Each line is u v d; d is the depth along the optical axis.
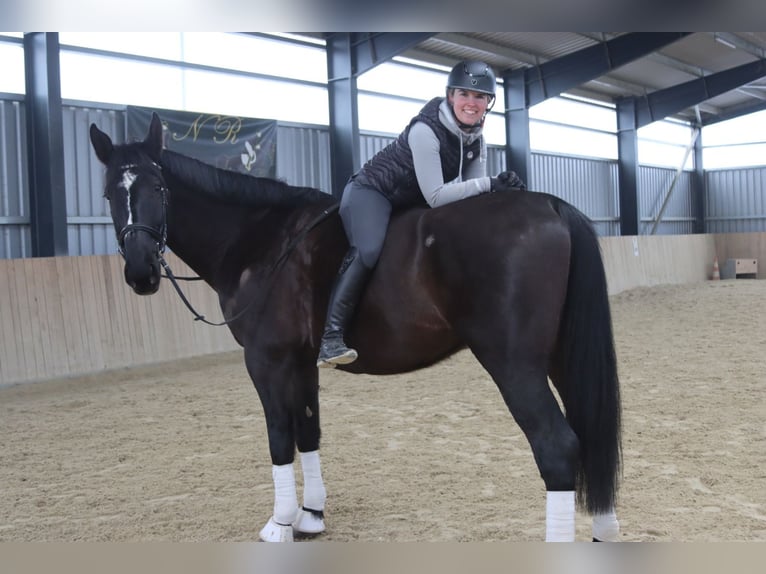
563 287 2.54
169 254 8.68
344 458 4.41
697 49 16.36
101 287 7.97
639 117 19.48
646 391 6.07
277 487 3.05
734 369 6.84
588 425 2.50
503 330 2.48
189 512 3.52
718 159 22.86
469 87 2.73
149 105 10.16
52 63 8.69
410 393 6.48
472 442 4.70
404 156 2.82
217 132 10.64
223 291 3.25
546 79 15.39
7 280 7.22
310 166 12.23
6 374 7.01
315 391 3.23
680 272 17.47
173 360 8.43
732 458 4.11
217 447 4.80
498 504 3.50
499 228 2.55
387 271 2.71
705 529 3.08
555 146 18.00
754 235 19.05
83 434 5.29
